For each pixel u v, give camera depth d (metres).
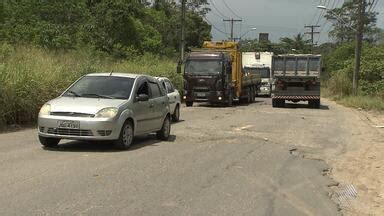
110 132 11.96
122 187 8.71
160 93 14.74
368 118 27.50
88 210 7.29
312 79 33.09
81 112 11.86
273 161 12.20
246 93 36.62
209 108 29.94
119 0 46.16
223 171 10.59
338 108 34.38
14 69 17.67
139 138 14.98
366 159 13.46
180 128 18.11
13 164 10.23
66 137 11.85
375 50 51.16
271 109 30.89
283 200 8.59
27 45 29.95
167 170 10.34
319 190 9.60
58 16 41.56
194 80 30.91
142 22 56.75
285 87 33.28
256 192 9.01
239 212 7.67
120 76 13.49
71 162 10.66
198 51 32.19
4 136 14.48
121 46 42.25
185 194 8.52
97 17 44.69
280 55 33.47
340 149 14.88
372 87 43.91
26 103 16.92
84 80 13.38
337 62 66.94
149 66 34.88
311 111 30.23
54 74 19.27
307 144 15.38
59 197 7.88
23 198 7.74
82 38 40.00
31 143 13.17
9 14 37.66
